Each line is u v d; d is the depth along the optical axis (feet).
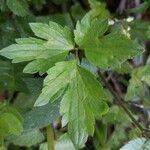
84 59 0.68
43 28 0.62
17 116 0.67
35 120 0.72
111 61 0.60
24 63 0.71
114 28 0.81
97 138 0.89
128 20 0.84
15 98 0.80
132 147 0.71
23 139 0.80
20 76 0.70
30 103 0.75
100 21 0.63
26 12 0.72
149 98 0.88
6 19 0.76
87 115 0.59
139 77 0.85
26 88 0.70
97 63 0.61
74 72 0.60
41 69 0.60
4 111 0.67
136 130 0.77
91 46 0.62
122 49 0.60
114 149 0.90
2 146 0.65
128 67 0.84
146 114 0.89
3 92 0.82
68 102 0.59
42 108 0.72
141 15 0.97
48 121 0.72
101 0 0.86
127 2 0.93
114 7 0.95
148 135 0.73
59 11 0.93
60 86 0.60
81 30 0.63
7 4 0.71
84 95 0.60
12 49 0.60
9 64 0.71
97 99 0.59
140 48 0.60
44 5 0.92
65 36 0.62
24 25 0.75
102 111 0.59
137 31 0.83
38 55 0.61
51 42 0.62
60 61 0.61
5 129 0.65
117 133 0.90
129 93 0.85
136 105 0.86
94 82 0.60
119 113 0.84
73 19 0.83
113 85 0.94
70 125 0.59
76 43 0.62
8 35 0.75
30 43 0.61
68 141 0.83
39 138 0.81
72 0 0.93
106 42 0.61
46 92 0.59
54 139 0.83
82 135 0.59
